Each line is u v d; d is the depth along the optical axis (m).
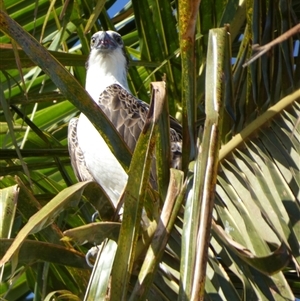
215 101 4.72
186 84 5.21
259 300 5.09
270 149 5.82
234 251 5.19
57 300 5.89
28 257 5.21
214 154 4.51
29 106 9.07
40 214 4.62
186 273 4.23
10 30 4.97
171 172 5.06
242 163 5.77
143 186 4.79
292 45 6.25
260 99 6.14
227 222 5.43
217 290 5.13
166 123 5.23
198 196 4.43
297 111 6.00
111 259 4.77
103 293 4.61
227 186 5.66
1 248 4.71
